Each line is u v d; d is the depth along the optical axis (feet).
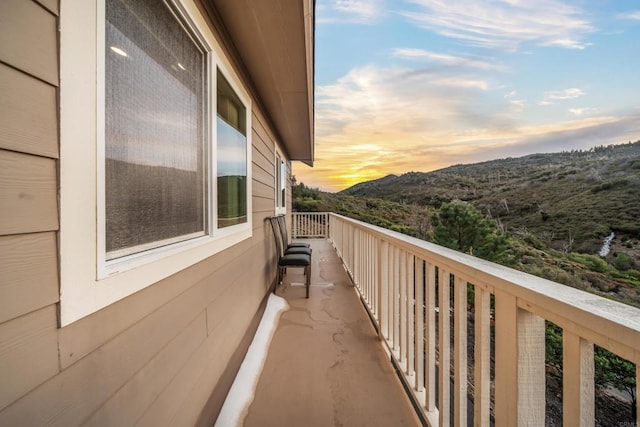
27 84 2.08
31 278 2.08
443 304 4.49
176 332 4.27
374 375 6.63
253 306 9.49
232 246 7.19
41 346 2.14
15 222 1.98
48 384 2.19
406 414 5.42
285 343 8.16
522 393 2.78
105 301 2.80
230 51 7.62
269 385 6.28
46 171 2.22
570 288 2.55
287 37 7.68
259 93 11.60
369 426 5.14
